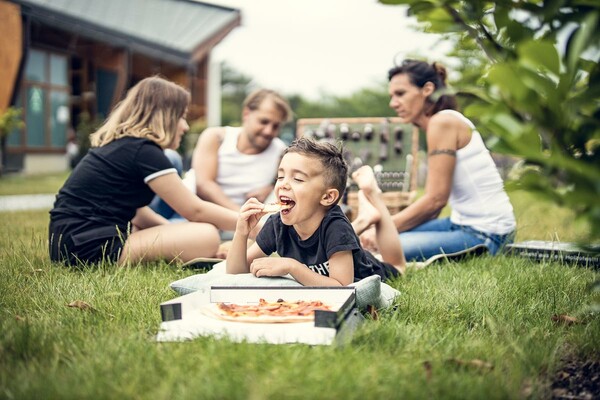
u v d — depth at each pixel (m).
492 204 4.09
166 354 1.90
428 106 4.26
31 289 2.85
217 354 1.85
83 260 3.57
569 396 1.79
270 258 2.70
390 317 2.48
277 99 4.60
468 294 2.79
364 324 2.16
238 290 2.42
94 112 18.75
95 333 2.13
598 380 1.90
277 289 2.41
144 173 3.70
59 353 1.92
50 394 1.62
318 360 1.82
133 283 2.99
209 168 4.61
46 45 17.27
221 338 1.98
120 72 16.95
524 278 3.12
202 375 1.69
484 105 1.61
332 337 2.00
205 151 4.64
